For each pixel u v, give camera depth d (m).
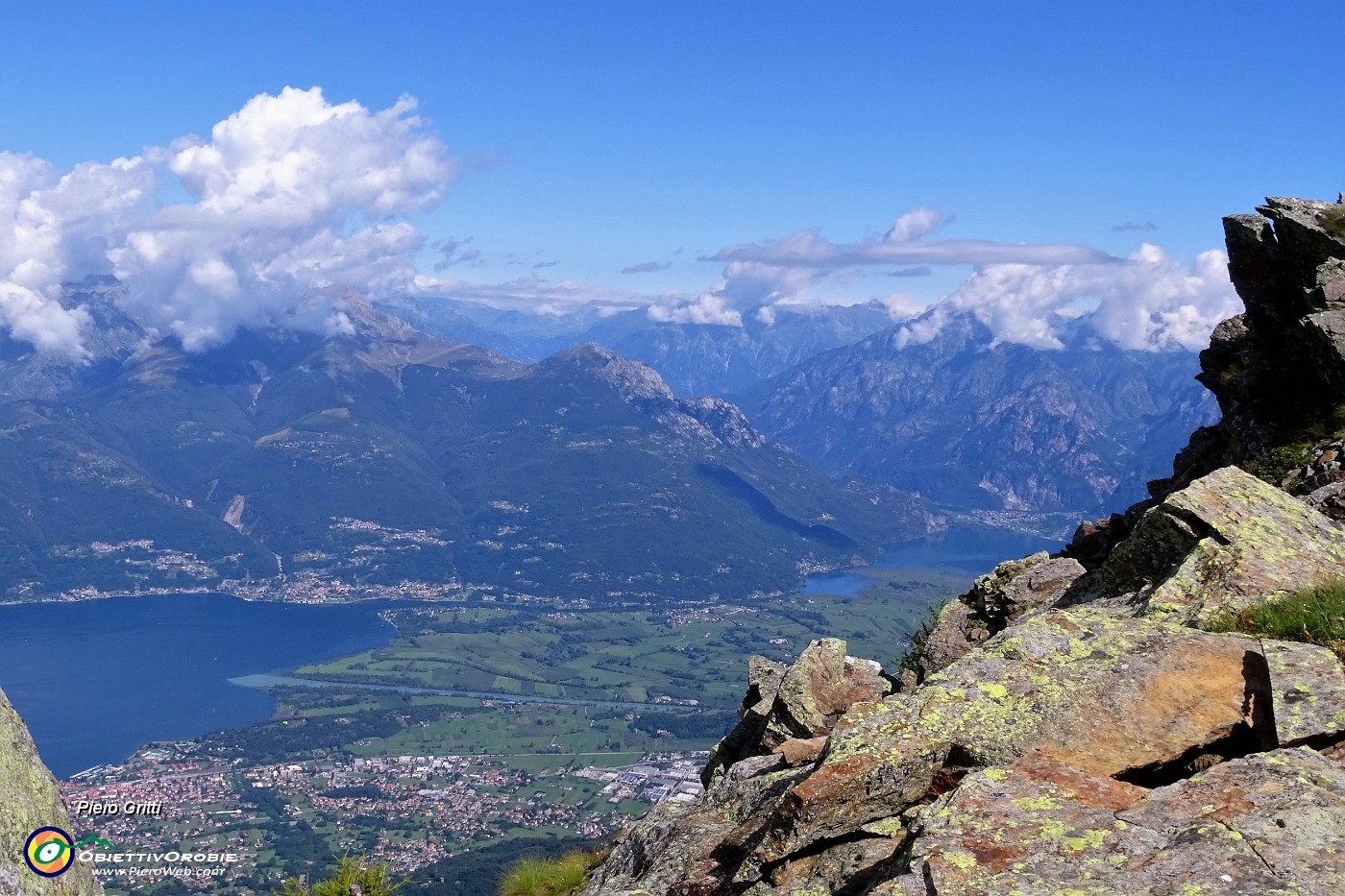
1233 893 6.83
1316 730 9.29
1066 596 20.06
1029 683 11.25
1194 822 7.70
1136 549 16.25
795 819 10.56
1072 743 10.39
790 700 20.66
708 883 12.13
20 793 9.24
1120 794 8.52
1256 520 15.27
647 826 15.78
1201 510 15.49
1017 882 7.44
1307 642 11.50
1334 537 15.16
